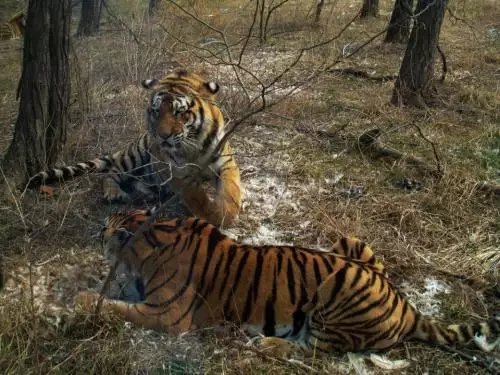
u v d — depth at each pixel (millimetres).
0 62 10523
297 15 13062
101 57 8547
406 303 3758
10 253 4469
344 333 3562
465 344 3738
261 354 3588
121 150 5746
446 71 9023
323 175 6035
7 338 3502
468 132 7180
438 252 4844
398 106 7918
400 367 3596
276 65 9477
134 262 3750
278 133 6984
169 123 4848
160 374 3463
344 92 8594
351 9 14656
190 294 3662
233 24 11812
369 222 5164
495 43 11414
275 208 5367
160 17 10141
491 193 5676
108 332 3686
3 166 5328
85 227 4914
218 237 3799
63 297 4031
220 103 7145
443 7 7645
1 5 14578
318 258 3670
